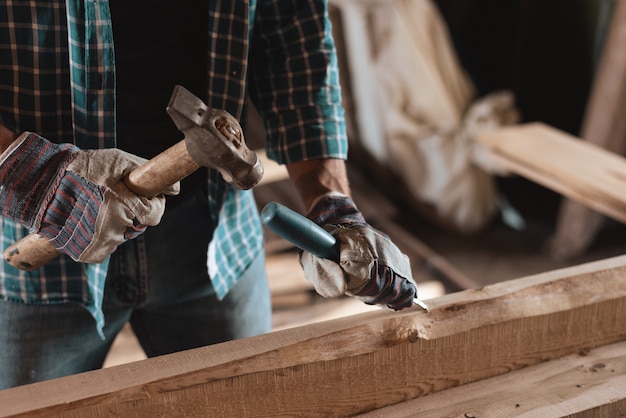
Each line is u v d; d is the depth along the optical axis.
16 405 0.97
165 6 1.24
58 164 1.08
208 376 1.04
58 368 1.36
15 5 1.14
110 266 1.34
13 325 1.30
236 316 1.47
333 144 1.33
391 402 1.17
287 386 1.09
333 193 1.24
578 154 2.67
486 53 4.75
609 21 4.23
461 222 4.01
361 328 1.12
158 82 1.28
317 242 1.02
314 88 1.34
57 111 1.22
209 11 1.25
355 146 4.24
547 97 4.75
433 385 1.19
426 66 3.93
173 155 1.00
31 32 1.16
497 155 2.79
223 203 1.36
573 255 3.80
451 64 4.12
